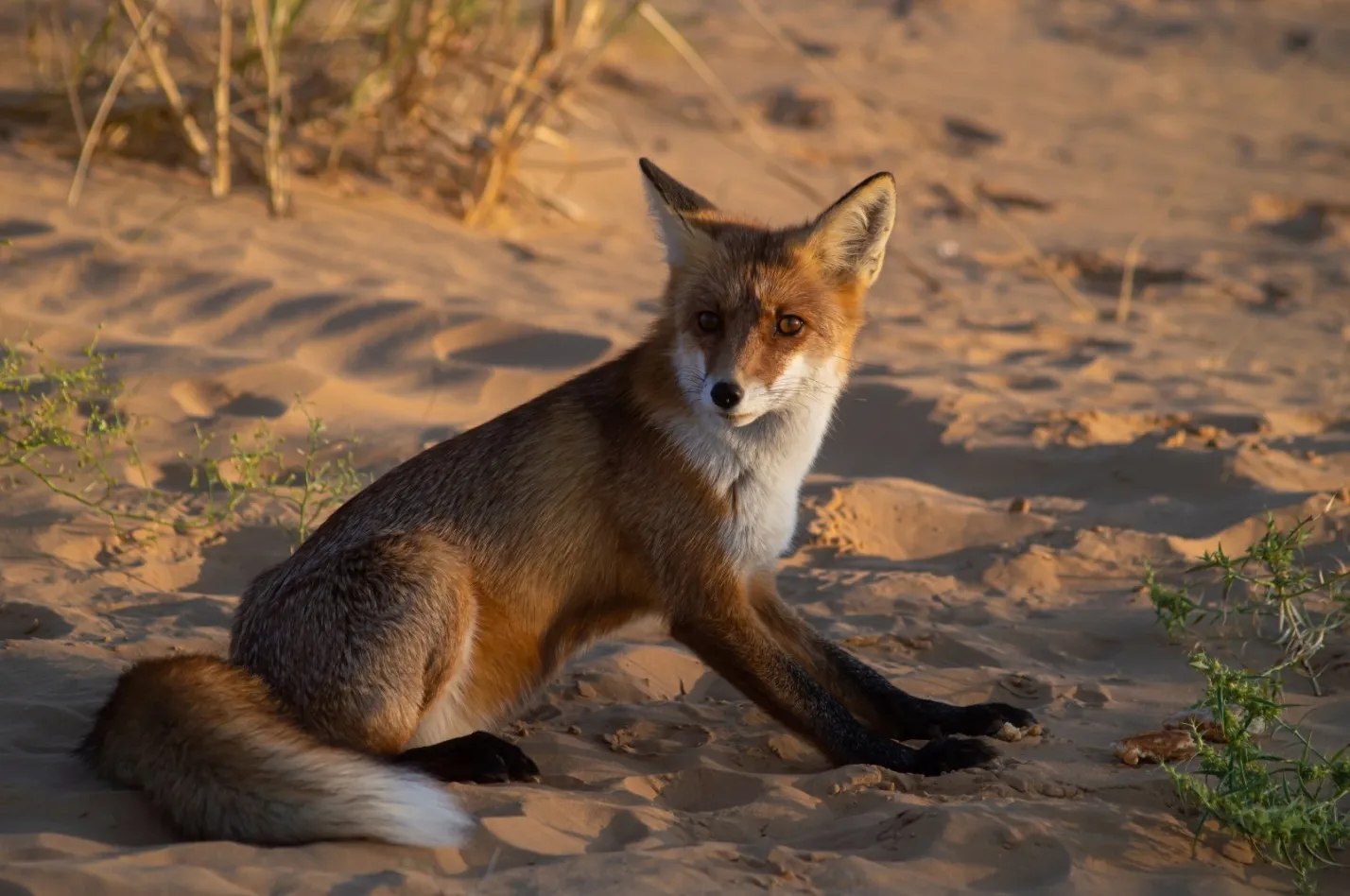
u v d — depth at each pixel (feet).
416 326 48.65
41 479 35.29
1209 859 21.38
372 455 39.78
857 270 28.02
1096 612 33.60
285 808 20.49
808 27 128.67
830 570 36.04
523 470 25.88
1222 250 78.95
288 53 65.51
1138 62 132.05
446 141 66.08
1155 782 23.88
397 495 25.88
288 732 21.56
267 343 46.60
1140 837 21.79
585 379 27.53
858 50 120.26
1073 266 73.82
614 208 70.44
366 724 22.89
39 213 53.52
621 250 64.49
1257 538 37.60
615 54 97.04
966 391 48.98
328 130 65.87
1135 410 48.57
